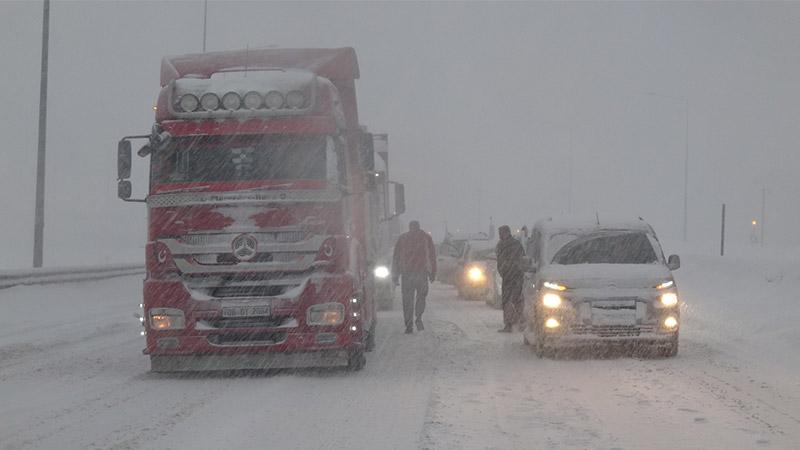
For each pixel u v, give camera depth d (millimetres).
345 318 12891
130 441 9023
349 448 8695
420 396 11375
